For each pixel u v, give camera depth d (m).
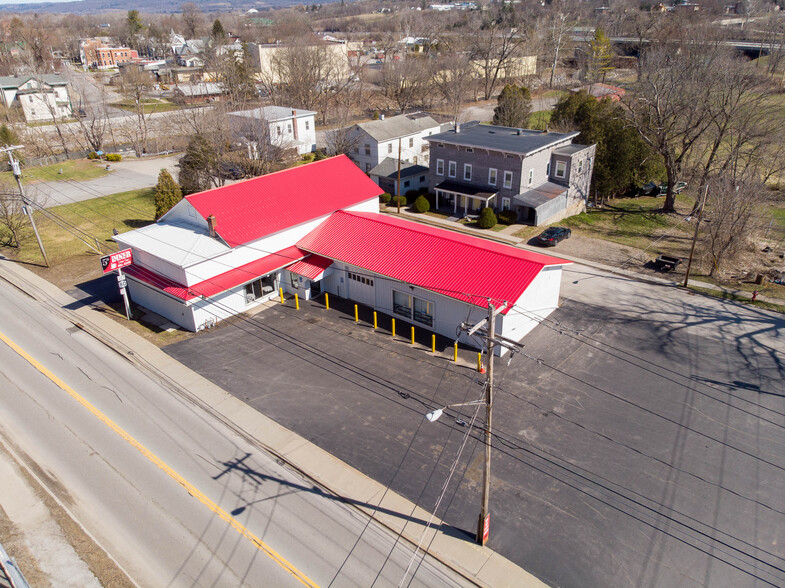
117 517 18.38
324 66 100.94
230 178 53.50
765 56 94.62
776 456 20.56
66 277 36.56
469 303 26.75
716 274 36.00
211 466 20.58
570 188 45.78
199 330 29.86
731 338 28.47
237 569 16.50
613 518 18.06
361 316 31.17
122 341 29.03
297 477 20.05
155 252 30.33
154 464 20.69
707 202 42.81
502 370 25.92
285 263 32.50
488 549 17.06
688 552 16.86
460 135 48.22
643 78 49.19
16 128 77.56
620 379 25.14
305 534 17.70
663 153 45.84
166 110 93.62
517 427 22.17
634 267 37.16
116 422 22.97
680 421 22.42
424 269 29.64
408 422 22.62
